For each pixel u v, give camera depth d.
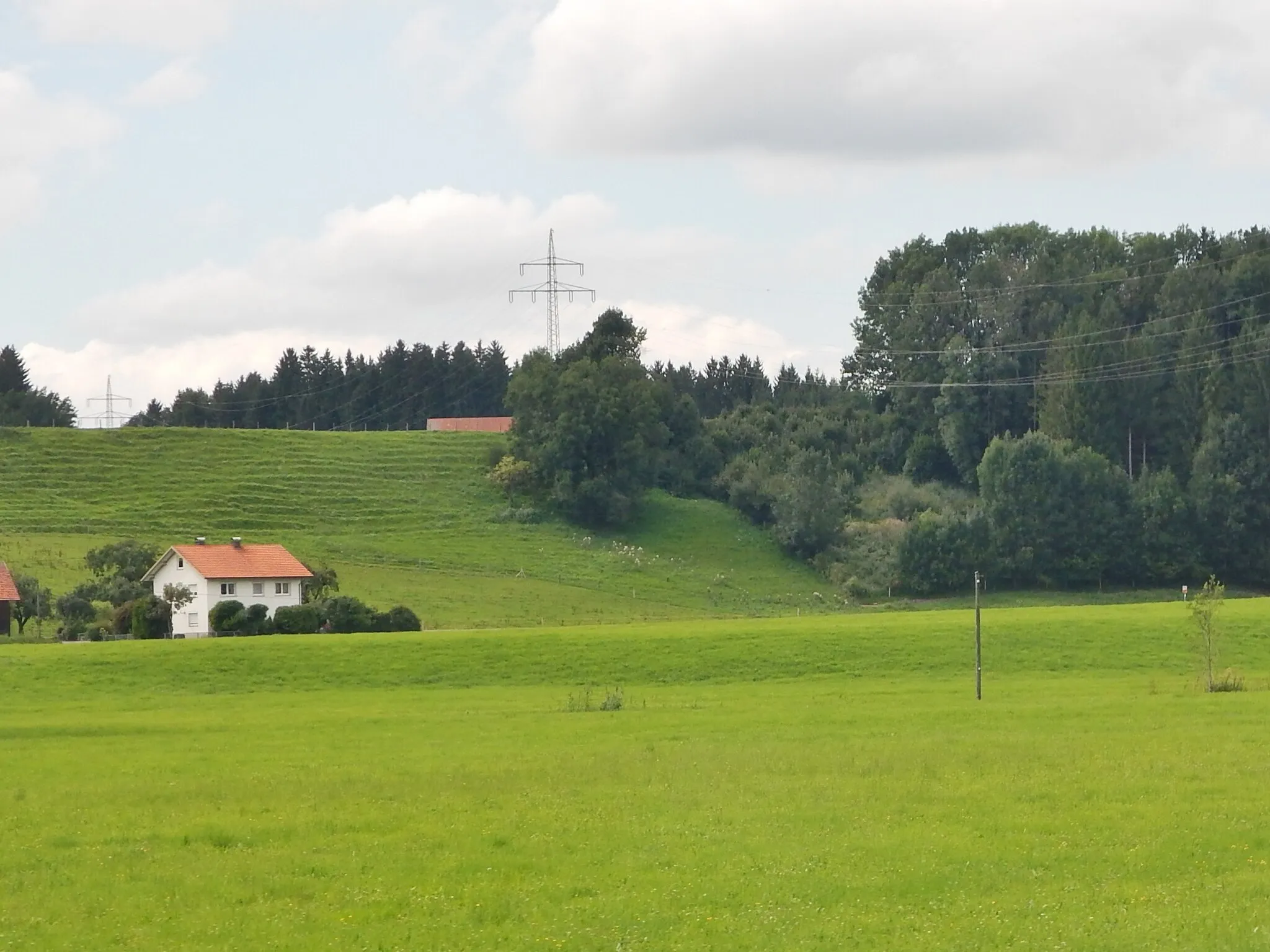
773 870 62.69
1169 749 98.25
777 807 78.06
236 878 63.53
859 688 154.12
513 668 174.50
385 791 86.44
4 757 107.75
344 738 116.75
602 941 52.12
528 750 104.81
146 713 144.50
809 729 114.75
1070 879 60.44
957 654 177.38
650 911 56.12
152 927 55.97
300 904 59.22
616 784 87.00
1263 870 61.72
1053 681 159.12
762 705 138.38
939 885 59.72
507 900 58.41
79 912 58.53
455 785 87.75
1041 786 82.94
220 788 88.69
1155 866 62.56
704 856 65.81
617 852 67.25
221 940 53.81
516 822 74.94
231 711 143.88
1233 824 70.88
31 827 76.94
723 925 54.00
